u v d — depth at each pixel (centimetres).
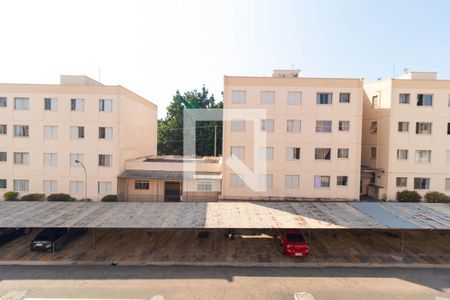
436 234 2027
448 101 2591
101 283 1319
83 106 2600
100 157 2612
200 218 1744
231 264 1536
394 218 1762
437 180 2609
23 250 1677
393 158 2617
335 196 2581
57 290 1252
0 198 2614
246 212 1880
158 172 2686
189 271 1452
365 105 3011
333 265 1534
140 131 3158
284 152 2566
